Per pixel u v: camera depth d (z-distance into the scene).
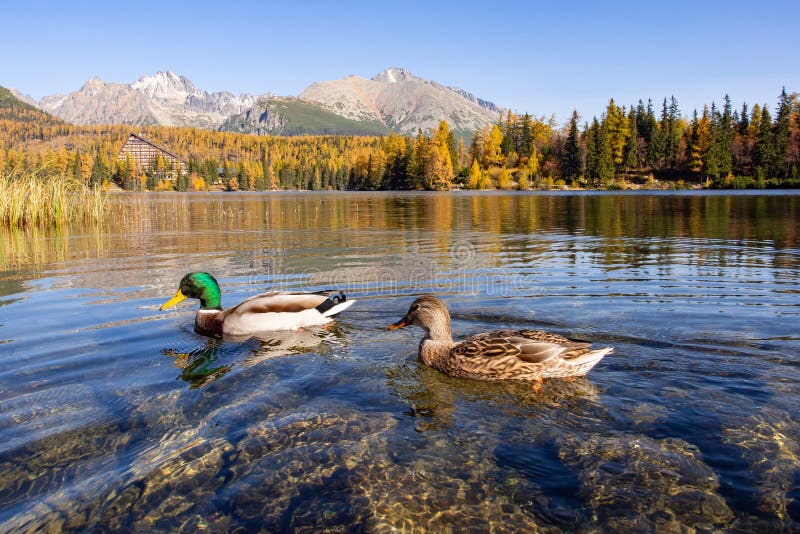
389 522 2.93
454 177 125.94
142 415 4.21
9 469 3.42
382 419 4.18
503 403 4.50
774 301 7.91
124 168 161.00
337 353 5.90
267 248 15.45
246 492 3.19
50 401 4.49
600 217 28.42
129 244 16.48
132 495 3.17
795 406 4.26
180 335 6.63
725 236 17.62
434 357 5.43
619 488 3.21
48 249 15.16
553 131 134.00
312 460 3.54
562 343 4.89
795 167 91.06
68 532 2.85
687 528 2.85
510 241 17.03
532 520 2.95
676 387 4.71
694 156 102.44
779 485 3.20
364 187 146.00
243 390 4.76
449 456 3.60
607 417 4.17
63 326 6.95
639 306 7.70
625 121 111.88
